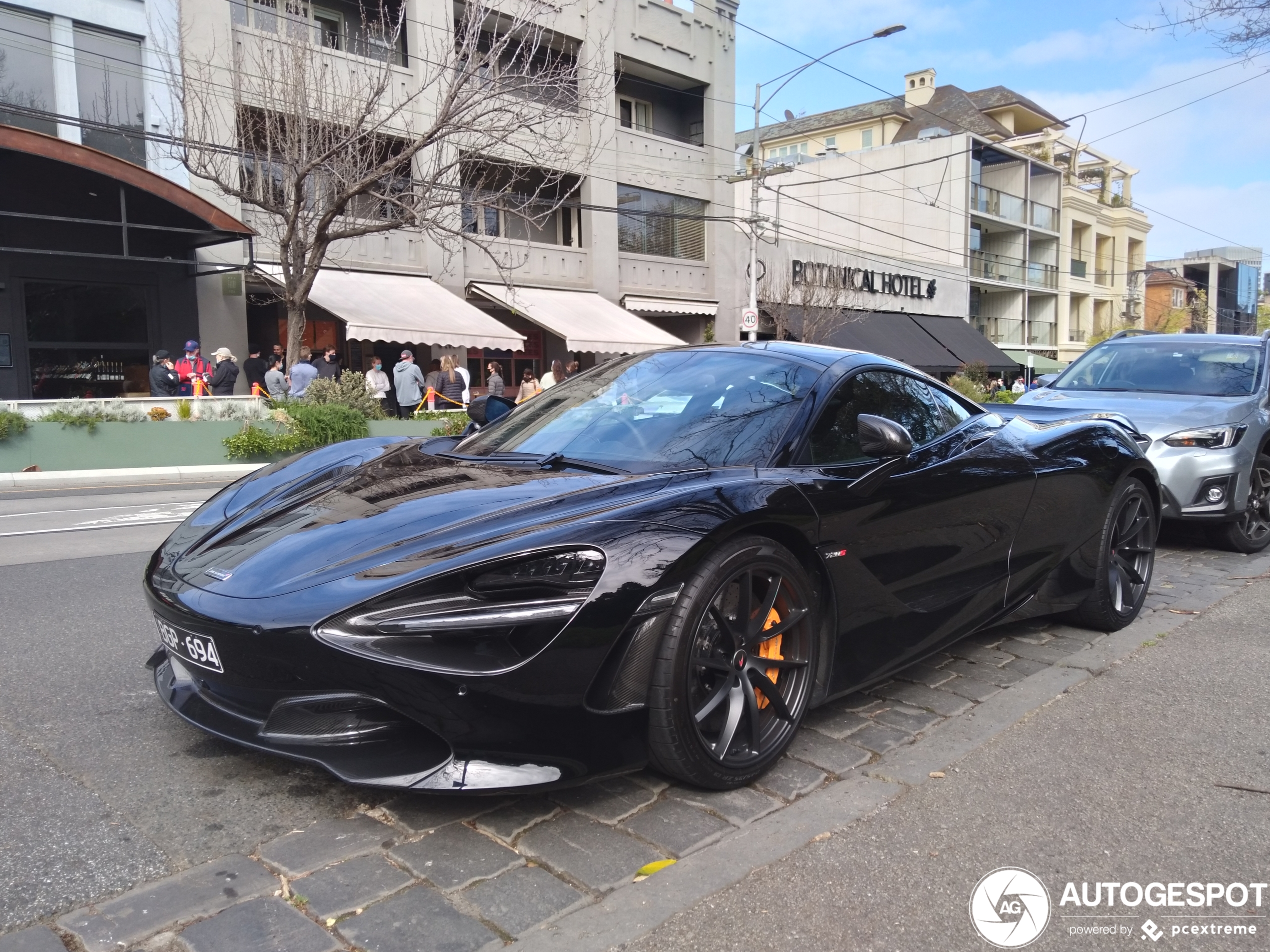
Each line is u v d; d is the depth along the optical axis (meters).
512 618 2.12
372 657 2.06
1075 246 47.66
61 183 13.02
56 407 11.91
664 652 2.30
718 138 24.47
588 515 2.35
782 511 2.57
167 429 12.45
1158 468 5.68
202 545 2.69
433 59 17.78
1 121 13.66
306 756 2.22
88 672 3.49
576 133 20.91
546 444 3.14
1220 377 6.34
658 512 2.36
